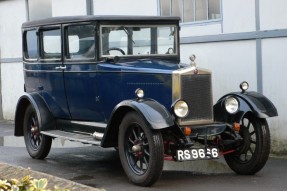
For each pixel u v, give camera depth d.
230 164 7.34
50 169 7.81
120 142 6.83
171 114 6.73
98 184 6.78
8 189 4.19
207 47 9.76
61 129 8.35
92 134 7.68
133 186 6.62
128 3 11.30
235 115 7.05
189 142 6.54
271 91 8.80
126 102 6.63
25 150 9.62
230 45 9.38
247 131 7.12
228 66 9.42
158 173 6.42
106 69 7.31
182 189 6.42
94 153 9.12
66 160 8.52
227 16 9.43
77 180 7.05
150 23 7.85
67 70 7.90
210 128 6.85
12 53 14.45
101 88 7.41
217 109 7.28
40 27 8.44
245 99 7.10
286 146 8.63
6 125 13.62
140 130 6.62
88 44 7.57
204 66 9.81
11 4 14.44
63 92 8.06
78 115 7.92
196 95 6.88
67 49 7.92
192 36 9.99
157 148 6.36
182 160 6.55
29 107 8.76
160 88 6.88
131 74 7.09
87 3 12.13
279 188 6.43
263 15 8.86
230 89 9.41
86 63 7.57
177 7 10.41
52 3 13.19
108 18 7.48
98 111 7.55
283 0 8.59
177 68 6.94
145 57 7.79
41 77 8.51
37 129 8.65
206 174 7.34
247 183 6.71
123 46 7.64
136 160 6.75
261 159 7.01
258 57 8.95
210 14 9.80
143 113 6.37
